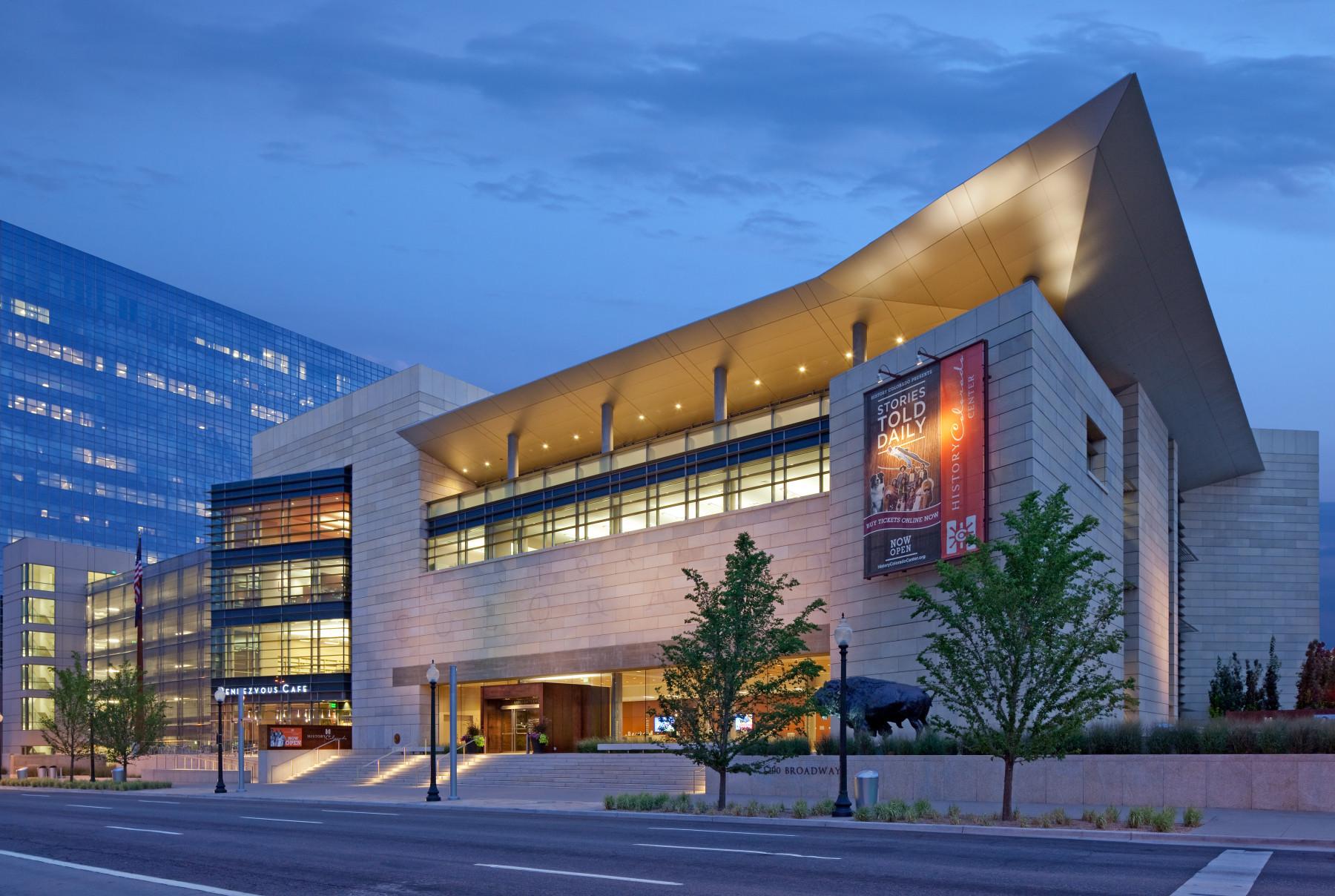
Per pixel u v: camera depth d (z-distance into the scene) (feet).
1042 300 137.69
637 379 198.90
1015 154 133.18
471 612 223.71
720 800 99.60
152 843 69.10
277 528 270.46
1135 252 143.23
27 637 359.87
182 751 290.35
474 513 229.86
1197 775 89.86
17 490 579.89
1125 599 171.42
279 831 77.82
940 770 104.01
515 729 203.72
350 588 258.98
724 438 188.03
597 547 201.67
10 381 587.27
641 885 46.42
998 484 133.69
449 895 44.24
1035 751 80.89
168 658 313.53
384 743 237.25
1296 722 92.84
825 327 172.65
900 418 147.95
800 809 91.04
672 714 112.57
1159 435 197.36
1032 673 82.12
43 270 614.75
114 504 627.46
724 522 182.29
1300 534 248.93
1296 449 252.01
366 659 246.47
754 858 56.44
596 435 222.48
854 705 119.14
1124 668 168.96
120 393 643.04
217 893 45.60
